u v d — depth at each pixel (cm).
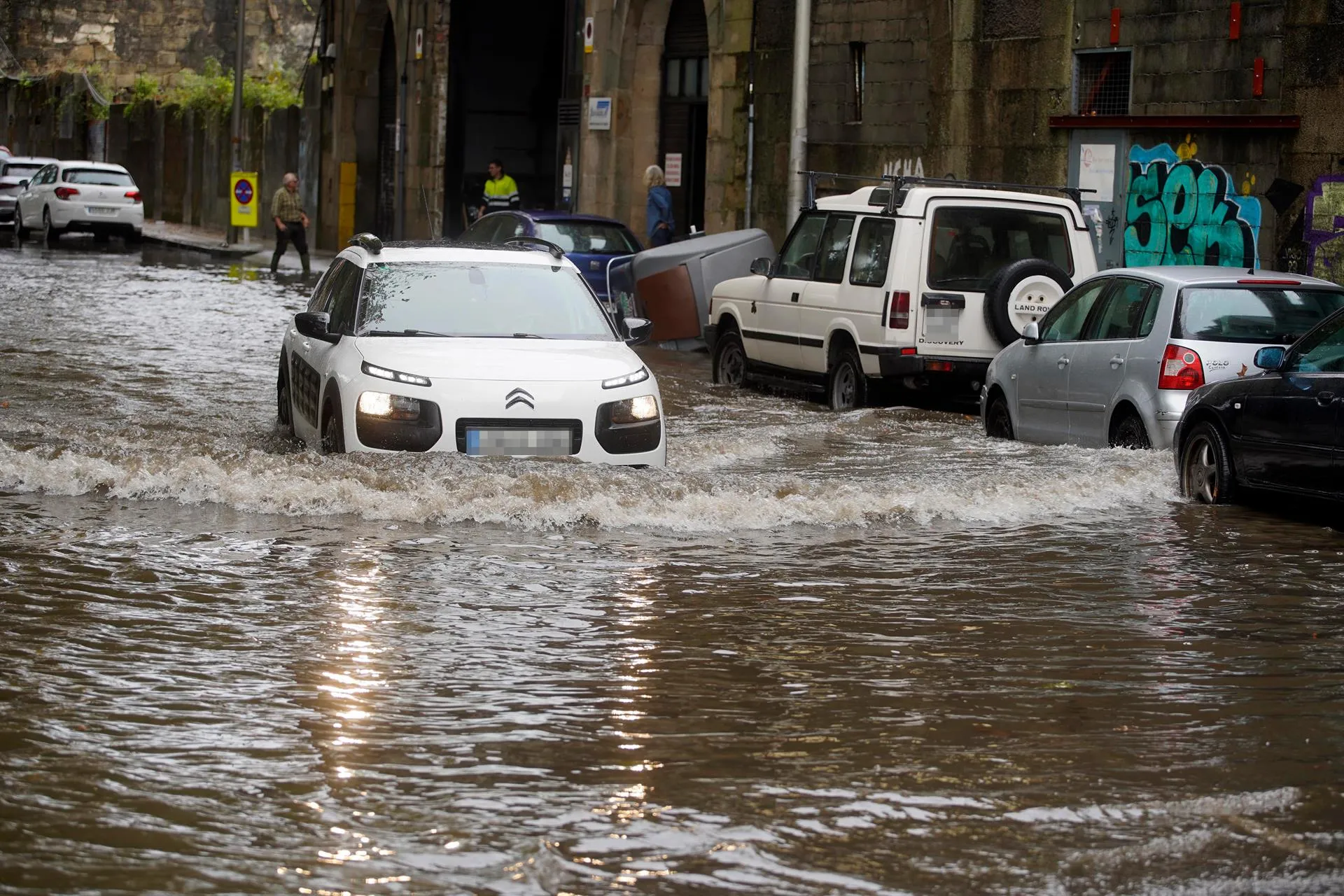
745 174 7712
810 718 1623
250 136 14075
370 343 2895
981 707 1672
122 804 1346
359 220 12275
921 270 4378
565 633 1931
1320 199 4756
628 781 1428
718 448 3406
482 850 1266
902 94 6638
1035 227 4481
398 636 1892
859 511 2725
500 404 2744
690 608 2070
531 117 11012
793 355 4859
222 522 2519
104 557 2256
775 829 1323
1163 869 1248
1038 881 1223
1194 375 3206
